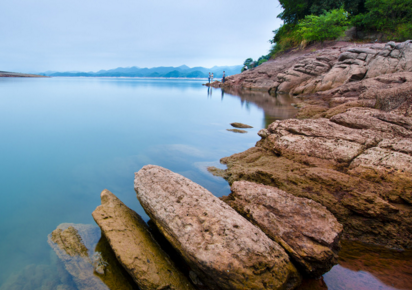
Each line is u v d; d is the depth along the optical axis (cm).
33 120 1177
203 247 257
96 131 1012
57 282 282
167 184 361
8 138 891
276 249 274
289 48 3619
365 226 385
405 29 2394
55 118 1236
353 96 1295
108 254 316
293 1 3588
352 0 3080
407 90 703
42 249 343
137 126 1108
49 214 439
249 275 239
